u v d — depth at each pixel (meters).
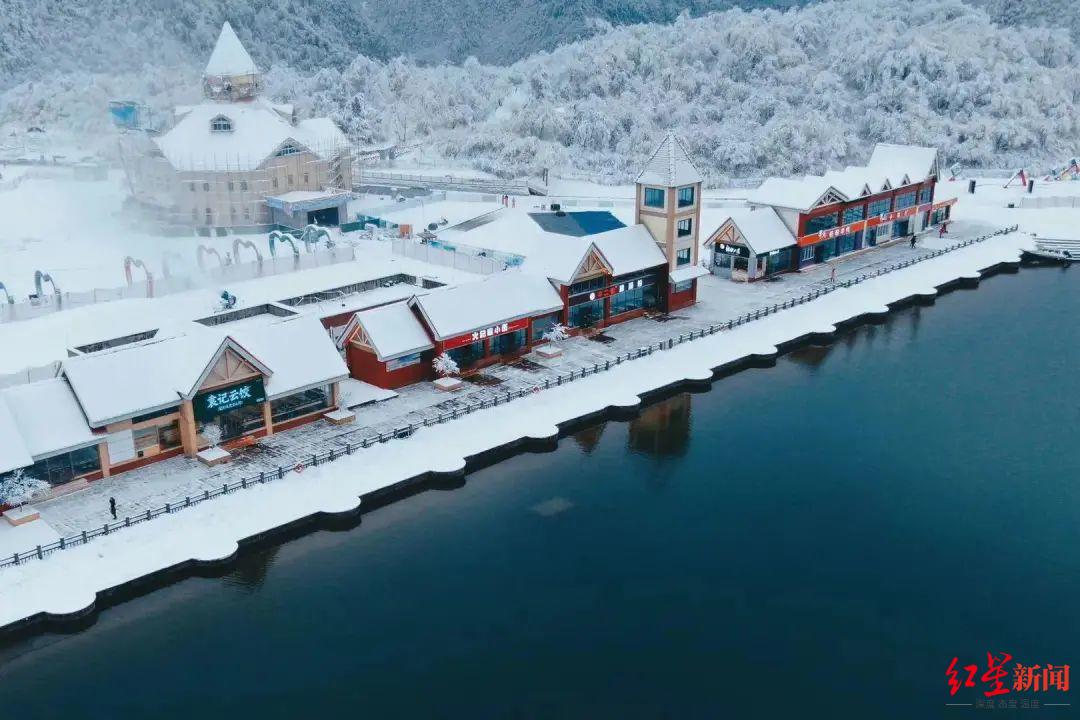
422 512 63.34
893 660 49.50
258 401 69.56
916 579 56.22
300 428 73.00
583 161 184.25
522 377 82.75
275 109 149.00
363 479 65.44
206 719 45.06
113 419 63.47
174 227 130.62
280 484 64.31
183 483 64.12
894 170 128.12
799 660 49.44
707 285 109.81
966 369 87.62
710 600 54.19
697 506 64.06
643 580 55.94
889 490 66.19
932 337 96.12
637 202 100.12
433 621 52.22
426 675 48.09
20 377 74.69
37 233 129.00
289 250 120.50
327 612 53.00
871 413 78.31
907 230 131.12
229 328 74.88
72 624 51.66
